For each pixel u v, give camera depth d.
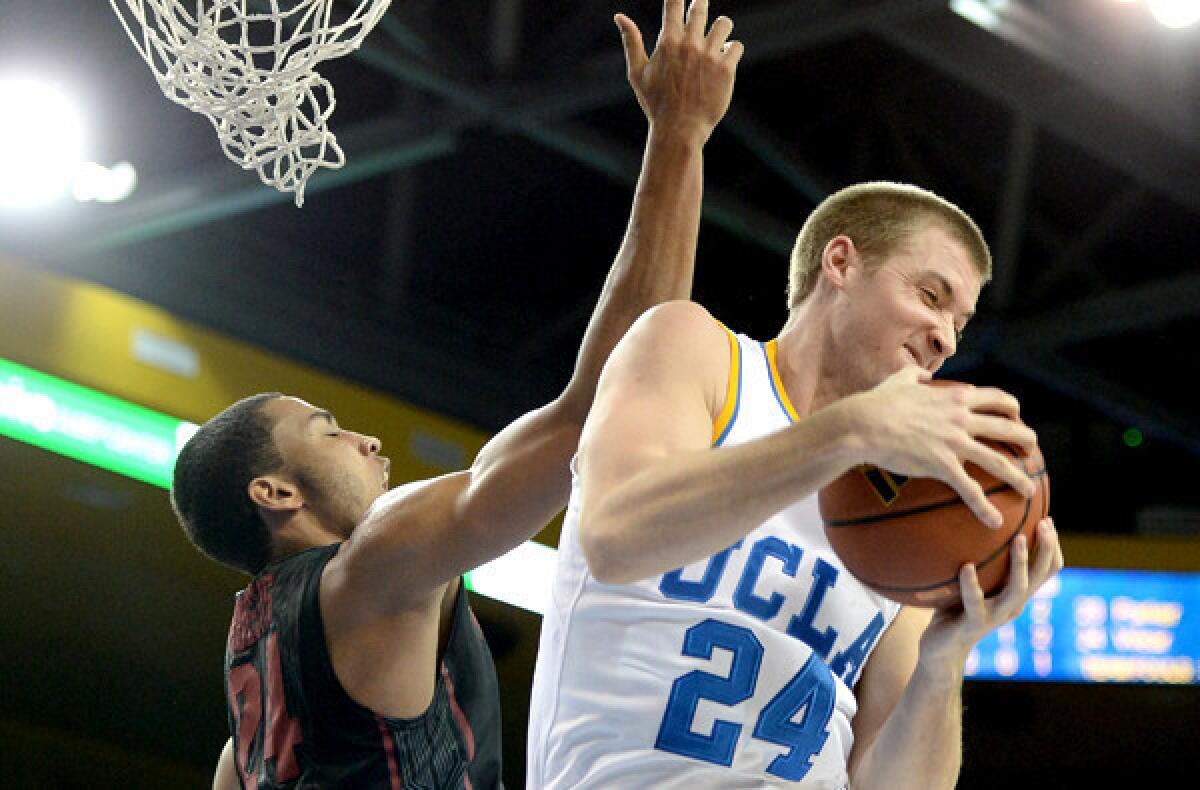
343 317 10.53
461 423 10.95
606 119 9.87
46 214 9.39
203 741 10.22
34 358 8.95
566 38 8.49
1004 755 11.45
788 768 3.00
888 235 3.11
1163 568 11.04
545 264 11.02
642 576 2.62
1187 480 11.95
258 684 3.55
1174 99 9.03
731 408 2.93
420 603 3.45
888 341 3.06
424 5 8.29
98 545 9.62
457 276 11.10
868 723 3.31
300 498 3.70
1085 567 11.10
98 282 9.84
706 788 2.93
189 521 3.77
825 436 2.53
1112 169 10.19
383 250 10.79
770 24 8.41
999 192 10.48
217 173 9.20
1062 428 12.11
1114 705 11.16
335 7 8.05
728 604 2.96
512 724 10.80
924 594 2.81
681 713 2.93
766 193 10.54
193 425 9.44
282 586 3.56
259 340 10.29
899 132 10.02
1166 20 8.09
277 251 10.52
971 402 2.62
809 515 3.00
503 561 10.19
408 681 3.44
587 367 3.45
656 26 8.65
